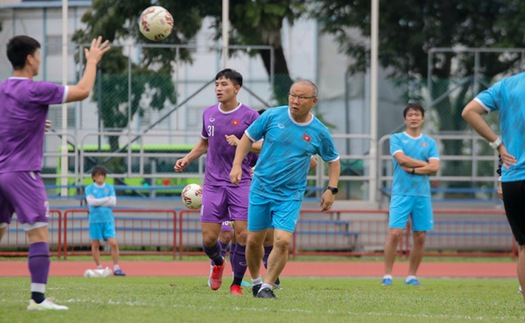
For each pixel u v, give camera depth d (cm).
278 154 1775
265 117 1780
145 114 4541
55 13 5494
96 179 3197
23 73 1466
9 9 5459
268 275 1808
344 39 5775
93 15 5159
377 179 4547
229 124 2023
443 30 5597
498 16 5534
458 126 4684
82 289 1933
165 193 4625
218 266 2094
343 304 1762
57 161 4609
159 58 4875
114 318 1373
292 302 1745
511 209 1612
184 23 5166
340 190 4762
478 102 1605
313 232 4247
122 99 4516
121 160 4516
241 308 1581
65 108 4428
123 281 2581
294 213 1784
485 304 1870
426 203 2669
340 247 4331
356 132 5294
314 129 1781
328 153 1834
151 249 4325
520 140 1587
